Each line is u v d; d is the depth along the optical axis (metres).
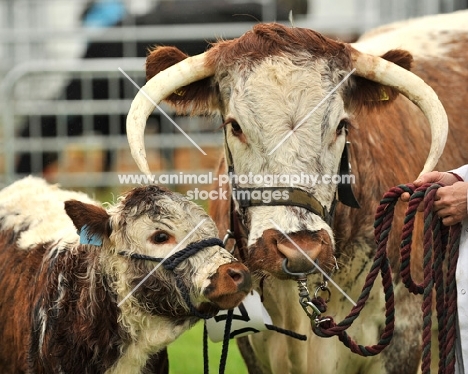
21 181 7.26
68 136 13.91
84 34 15.16
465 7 16.11
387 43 7.47
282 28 5.49
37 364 5.63
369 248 6.05
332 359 6.16
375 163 6.13
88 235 5.29
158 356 5.76
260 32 5.47
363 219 6.04
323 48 5.43
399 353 6.20
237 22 17.58
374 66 5.62
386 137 6.31
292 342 6.18
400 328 6.18
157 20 17.39
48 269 5.71
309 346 6.18
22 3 18.31
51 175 13.94
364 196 6.04
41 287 5.71
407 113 6.60
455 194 4.98
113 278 5.33
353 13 19.45
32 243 6.16
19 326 5.84
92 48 15.24
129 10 17.81
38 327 5.61
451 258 5.02
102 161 13.96
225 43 5.62
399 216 6.05
